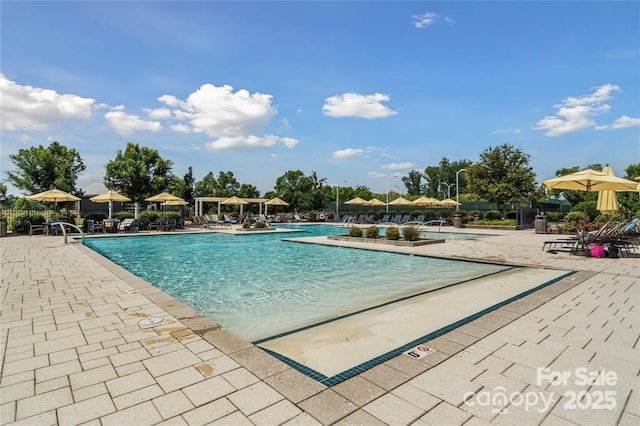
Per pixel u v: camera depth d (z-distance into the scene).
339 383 2.66
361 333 3.94
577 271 7.62
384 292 6.59
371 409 2.27
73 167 36.09
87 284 6.23
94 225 19.19
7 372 2.84
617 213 18.78
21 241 14.60
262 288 7.06
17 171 33.62
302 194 47.84
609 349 3.30
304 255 11.90
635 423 2.13
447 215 30.92
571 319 4.21
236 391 2.52
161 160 38.56
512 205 30.58
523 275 7.42
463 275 8.04
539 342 3.47
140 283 6.30
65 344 3.44
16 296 5.38
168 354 3.18
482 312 4.69
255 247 14.27
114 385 2.62
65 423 2.14
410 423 2.12
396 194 73.31
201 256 11.81
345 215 36.94
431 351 3.26
